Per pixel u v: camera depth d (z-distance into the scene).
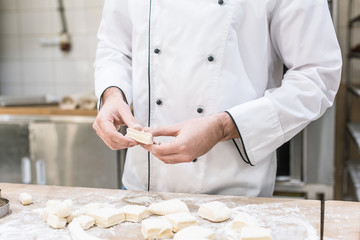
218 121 0.90
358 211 0.84
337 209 0.85
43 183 2.30
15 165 2.32
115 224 0.82
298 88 0.92
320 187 1.85
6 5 3.22
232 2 0.95
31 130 2.27
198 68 0.97
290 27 0.93
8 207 0.88
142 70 1.04
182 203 0.87
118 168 2.18
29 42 3.23
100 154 2.19
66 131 2.22
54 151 2.26
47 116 2.27
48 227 0.81
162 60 1.00
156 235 0.76
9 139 2.31
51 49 3.19
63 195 0.98
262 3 0.94
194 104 0.99
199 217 0.84
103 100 1.07
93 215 0.82
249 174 1.00
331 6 1.76
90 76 3.15
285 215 0.83
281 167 1.87
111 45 1.16
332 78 0.94
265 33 0.97
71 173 2.25
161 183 1.05
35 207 0.91
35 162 2.29
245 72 0.99
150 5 1.01
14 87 3.33
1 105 2.40
